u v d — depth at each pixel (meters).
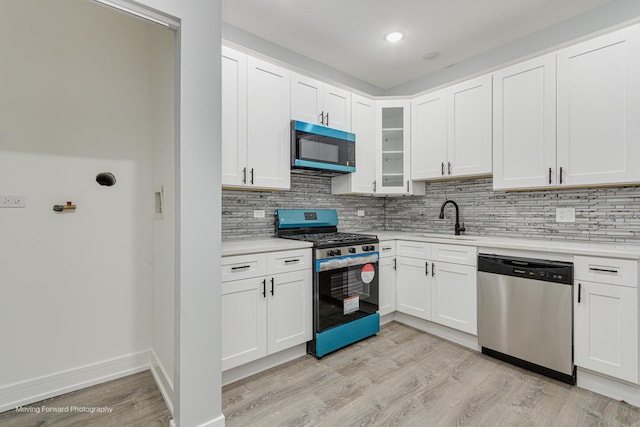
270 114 2.43
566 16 2.39
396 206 3.73
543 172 2.29
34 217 1.83
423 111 3.09
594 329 1.85
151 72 2.23
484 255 2.35
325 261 2.38
